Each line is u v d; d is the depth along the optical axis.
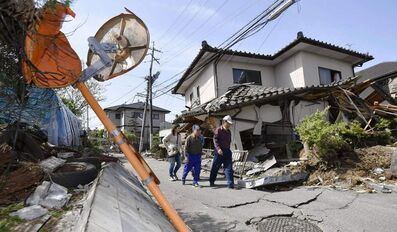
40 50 2.79
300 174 7.12
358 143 8.84
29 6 2.53
